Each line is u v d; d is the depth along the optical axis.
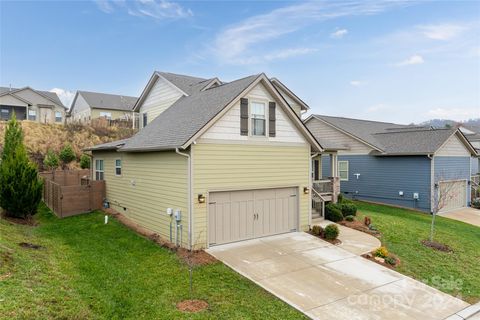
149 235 11.97
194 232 10.40
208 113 11.13
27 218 13.42
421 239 12.98
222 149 11.03
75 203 15.65
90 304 6.21
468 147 22.50
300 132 13.27
